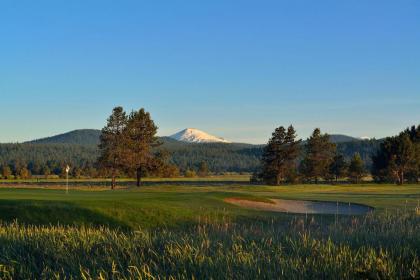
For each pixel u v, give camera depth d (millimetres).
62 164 154250
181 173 171125
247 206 28797
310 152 98812
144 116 75500
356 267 7656
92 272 7141
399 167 93062
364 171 101188
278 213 24766
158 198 25750
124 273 7113
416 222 13906
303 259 8086
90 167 135625
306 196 42625
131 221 20484
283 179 94688
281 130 92125
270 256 8055
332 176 102750
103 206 21312
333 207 32094
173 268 7277
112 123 73938
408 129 109125
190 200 26391
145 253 8109
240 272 7195
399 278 7391
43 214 19797
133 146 73750
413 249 8820
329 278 7188
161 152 77312
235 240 9164
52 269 7457
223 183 96500
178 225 20484
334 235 10172
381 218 15344
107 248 8312
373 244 9141
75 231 10297
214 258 7746
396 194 48594
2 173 131250
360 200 36062
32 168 156250
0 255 7980
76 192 31719
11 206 20094
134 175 76125
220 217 22297
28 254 7910
